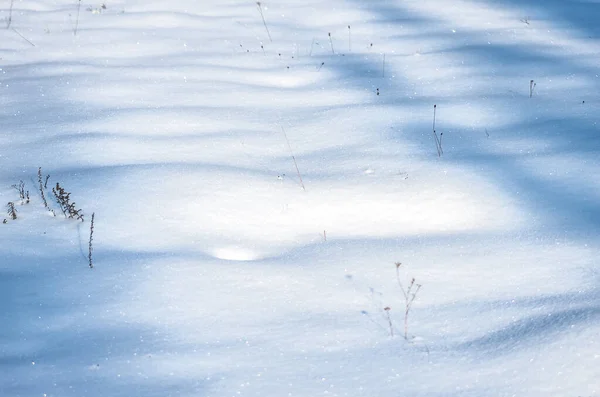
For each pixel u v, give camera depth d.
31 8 10.48
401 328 3.44
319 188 5.09
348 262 4.10
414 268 4.02
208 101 6.95
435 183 5.11
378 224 4.62
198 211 4.71
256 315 3.56
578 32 9.07
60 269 3.97
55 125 6.21
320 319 3.52
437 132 6.10
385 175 5.28
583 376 2.97
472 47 8.62
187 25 9.77
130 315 3.54
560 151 5.51
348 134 6.14
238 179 5.16
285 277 3.92
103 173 5.19
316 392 2.96
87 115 6.45
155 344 3.30
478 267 4.01
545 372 3.02
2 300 3.65
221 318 3.53
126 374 3.09
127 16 10.05
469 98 6.92
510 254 4.14
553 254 4.11
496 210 4.71
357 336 3.38
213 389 2.99
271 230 4.57
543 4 10.39
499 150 5.64
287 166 5.51
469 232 4.46
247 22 9.95
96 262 4.05
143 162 5.43
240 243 4.40
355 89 7.38
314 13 10.34
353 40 9.17
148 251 4.21
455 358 3.17
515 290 3.75
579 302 3.55
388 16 10.12
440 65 8.03
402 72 7.88
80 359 3.20
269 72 8.01
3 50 8.64
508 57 8.19
